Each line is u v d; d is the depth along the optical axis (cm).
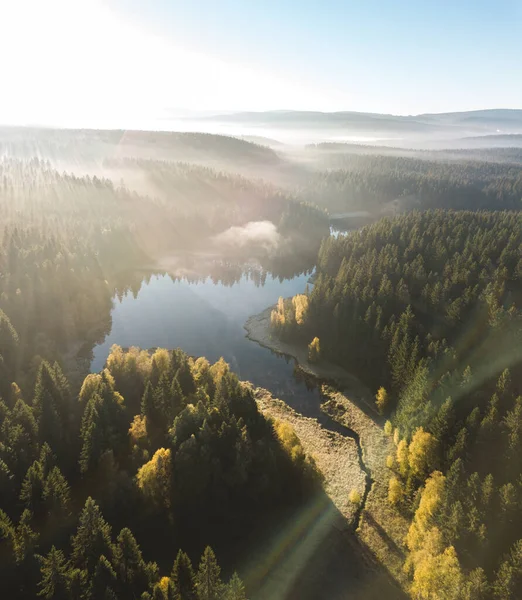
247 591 5178
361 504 6444
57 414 6744
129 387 8119
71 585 4175
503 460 5875
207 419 6512
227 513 5959
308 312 11400
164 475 5844
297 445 6744
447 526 5191
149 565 4656
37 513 5112
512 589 4322
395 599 5119
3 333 8969
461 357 8462
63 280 12694
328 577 5388
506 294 9688
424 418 7081
